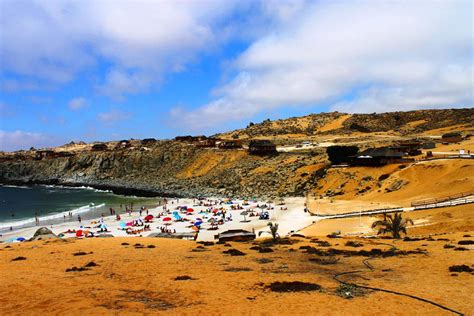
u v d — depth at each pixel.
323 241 44.75
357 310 18.25
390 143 179.50
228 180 171.50
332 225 76.19
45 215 131.50
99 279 24.83
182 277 24.88
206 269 28.16
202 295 20.94
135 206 142.12
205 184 179.00
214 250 38.25
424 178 101.25
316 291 21.70
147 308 18.56
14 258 33.38
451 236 46.25
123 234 89.38
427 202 79.31
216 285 23.14
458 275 24.92
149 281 24.23
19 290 21.56
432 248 36.19
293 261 31.36
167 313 17.78
